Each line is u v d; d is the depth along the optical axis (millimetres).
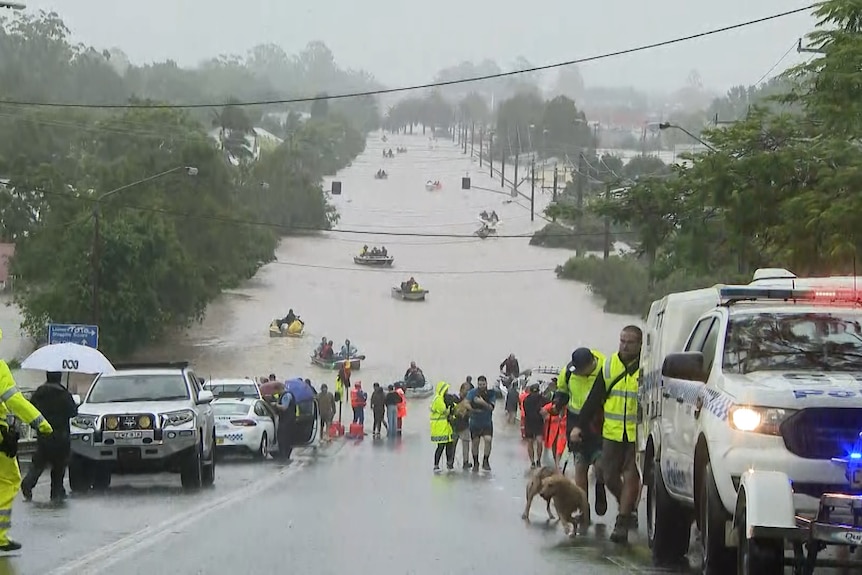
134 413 56844
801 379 27422
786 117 78625
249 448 84688
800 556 25422
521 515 47750
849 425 25703
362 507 50219
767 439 25906
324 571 32031
